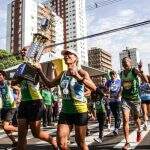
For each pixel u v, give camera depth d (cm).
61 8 18012
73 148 693
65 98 401
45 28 439
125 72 667
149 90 1013
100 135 779
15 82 480
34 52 446
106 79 966
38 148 724
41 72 451
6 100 719
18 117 479
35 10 14638
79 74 402
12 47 14475
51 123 1432
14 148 727
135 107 664
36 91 477
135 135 876
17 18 14512
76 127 395
